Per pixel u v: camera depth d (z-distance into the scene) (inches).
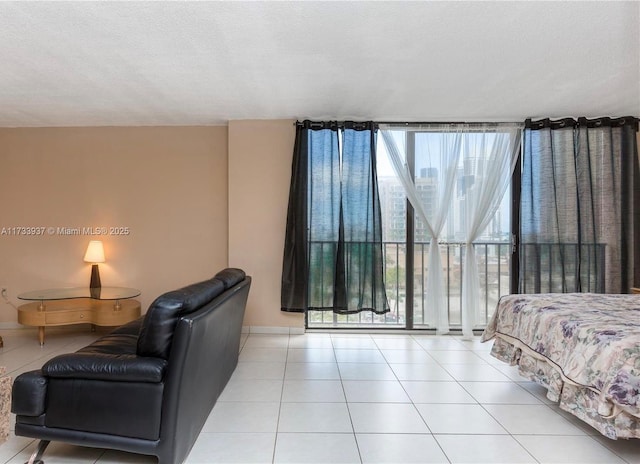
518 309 117.3
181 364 72.4
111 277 180.7
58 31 93.4
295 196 167.5
